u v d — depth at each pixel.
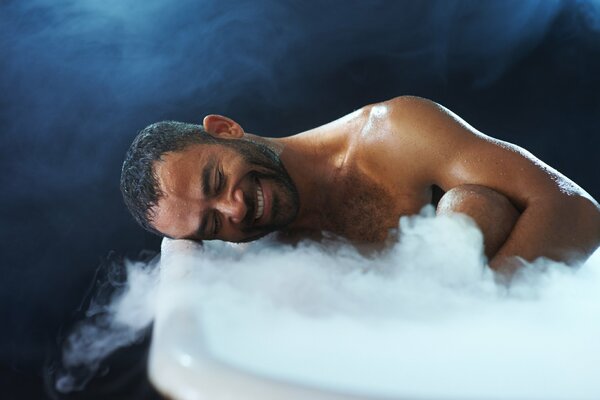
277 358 0.79
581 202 1.34
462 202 1.32
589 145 2.91
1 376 2.64
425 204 1.53
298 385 0.70
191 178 1.44
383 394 0.69
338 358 0.80
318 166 1.61
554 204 1.32
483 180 1.40
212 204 1.45
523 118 2.96
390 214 1.54
